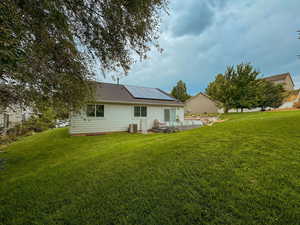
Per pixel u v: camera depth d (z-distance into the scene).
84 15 3.08
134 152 4.37
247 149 3.32
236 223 1.55
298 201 1.72
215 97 20.91
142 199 2.12
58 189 2.66
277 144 3.36
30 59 2.48
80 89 4.20
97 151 5.20
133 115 11.60
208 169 2.69
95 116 10.04
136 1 2.84
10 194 2.62
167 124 12.41
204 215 1.71
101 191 2.45
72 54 3.28
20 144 7.85
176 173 2.71
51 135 10.20
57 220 1.91
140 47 3.64
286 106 22.45
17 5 2.22
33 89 3.06
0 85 2.94
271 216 1.57
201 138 4.74
